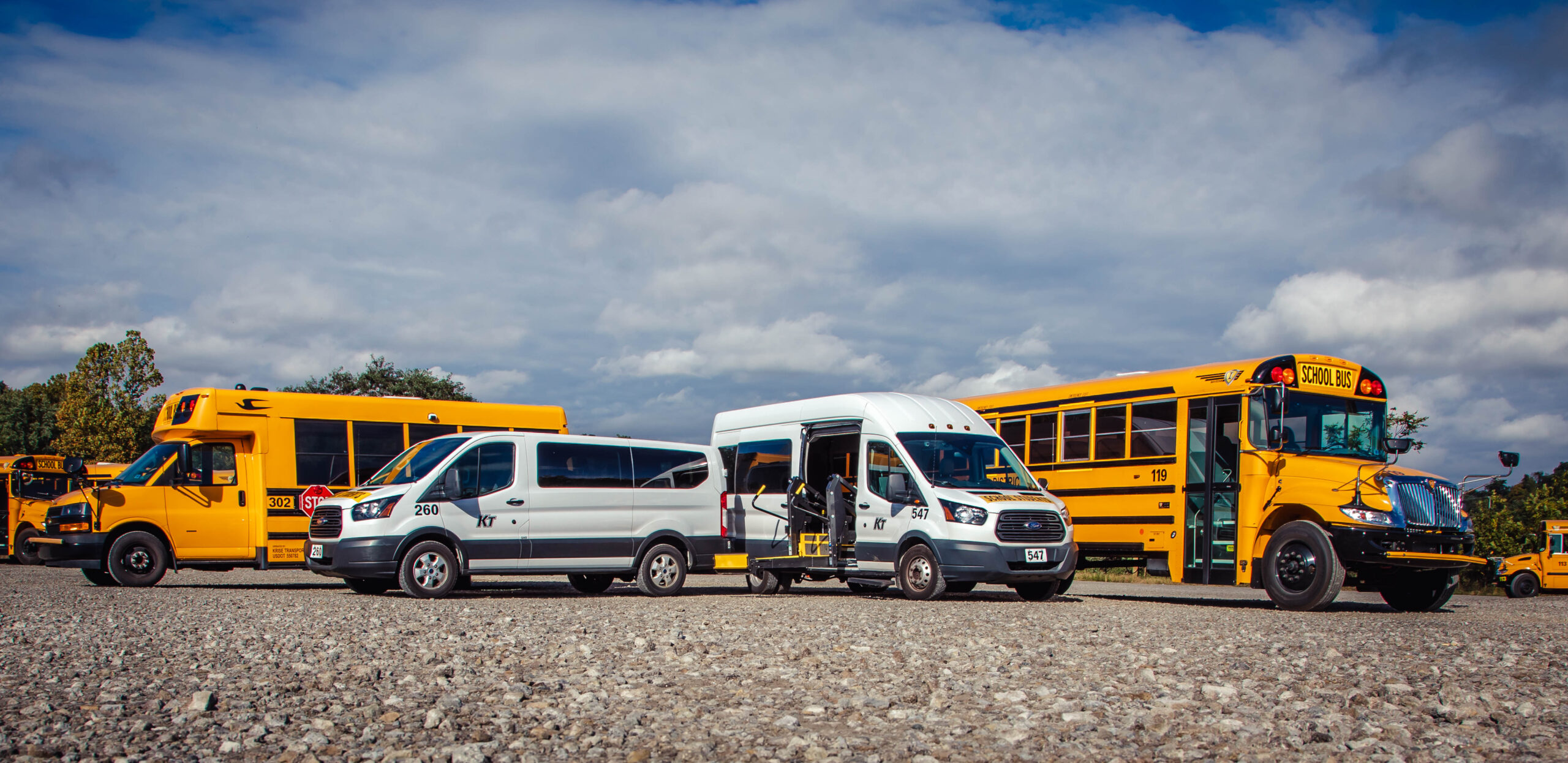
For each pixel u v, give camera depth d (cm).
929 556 1561
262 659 824
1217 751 539
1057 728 588
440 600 1467
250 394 1819
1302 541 1465
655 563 1634
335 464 1862
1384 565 1441
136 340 5644
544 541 1548
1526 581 2905
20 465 2934
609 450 1622
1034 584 1675
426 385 5409
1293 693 701
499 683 714
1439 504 1477
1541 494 3431
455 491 1509
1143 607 1485
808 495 1780
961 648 920
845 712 632
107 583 1883
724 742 554
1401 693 713
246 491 1827
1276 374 1546
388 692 685
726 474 1969
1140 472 1706
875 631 1055
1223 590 2450
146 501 1780
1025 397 1945
